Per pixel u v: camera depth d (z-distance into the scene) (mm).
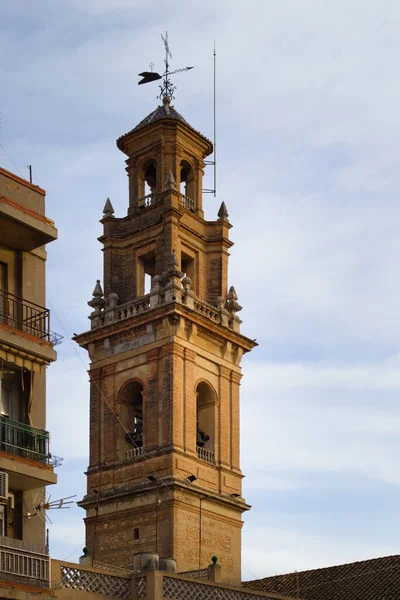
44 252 57125
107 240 88125
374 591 77562
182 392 81875
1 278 55250
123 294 87125
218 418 84312
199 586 59062
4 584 48531
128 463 81562
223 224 89125
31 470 51281
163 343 82562
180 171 89250
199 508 80250
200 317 83688
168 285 83438
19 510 52312
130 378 83625
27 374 54031
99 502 81688
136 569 63375
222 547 80938
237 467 84375
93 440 83875
